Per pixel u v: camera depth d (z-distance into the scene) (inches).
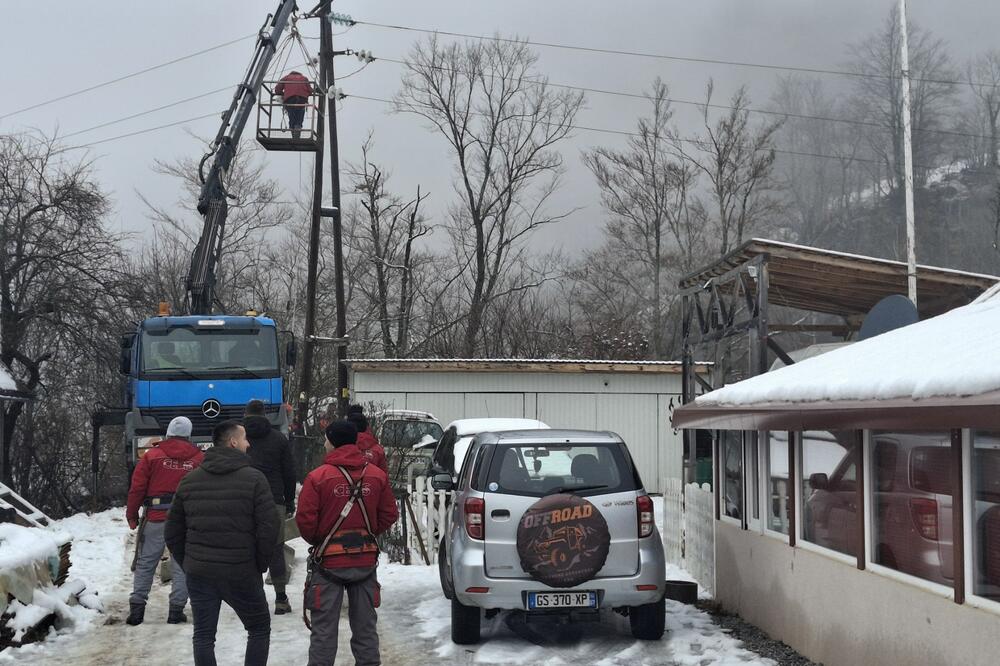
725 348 629.0
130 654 315.9
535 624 360.2
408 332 1620.3
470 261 1647.4
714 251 1611.7
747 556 359.9
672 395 982.4
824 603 290.8
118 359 876.6
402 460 721.0
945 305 608.7
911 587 240.8
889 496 258.2
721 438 400.2
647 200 1653.5
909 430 248.7
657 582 319.6
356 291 1632.6
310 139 933.8
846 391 237.0
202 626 256.2
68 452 917.8
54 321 845.8
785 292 618.8
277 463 384.8
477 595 312.8
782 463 333.7
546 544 310.3
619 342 1555.1
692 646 323.9
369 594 263.1
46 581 350.3
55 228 860.6
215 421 692.7
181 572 360.8
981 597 214.4
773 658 305.1
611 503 320.5
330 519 261.7
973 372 185.0
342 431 270.1
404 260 1628.9
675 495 510.6
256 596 259.8
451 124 1621.6
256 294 1616.6
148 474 360.2
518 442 328.2
